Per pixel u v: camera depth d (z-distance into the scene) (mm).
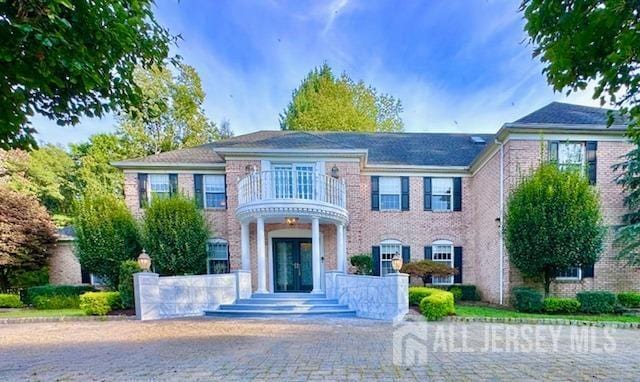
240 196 13422
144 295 10438
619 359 5281
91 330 8586
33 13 2650
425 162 15727
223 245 14820
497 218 12711
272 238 14555
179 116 27250
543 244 10180
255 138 17281
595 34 2869
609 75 3055
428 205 15383
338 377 4379
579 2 2801
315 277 12609
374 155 16297
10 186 18531
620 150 11922
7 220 14852
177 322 9758
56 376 4543
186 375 4531
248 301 11789
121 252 13203
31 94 3375
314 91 29016
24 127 3426
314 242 12617
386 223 15305
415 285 14617
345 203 13922
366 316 10516
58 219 22688
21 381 4328
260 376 4461
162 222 12906
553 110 13484
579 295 10117
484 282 13961
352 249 14312
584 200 10211
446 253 15281
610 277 11719
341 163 14477
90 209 13539
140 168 14867
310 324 9188
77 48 2883
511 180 11922
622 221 11711
